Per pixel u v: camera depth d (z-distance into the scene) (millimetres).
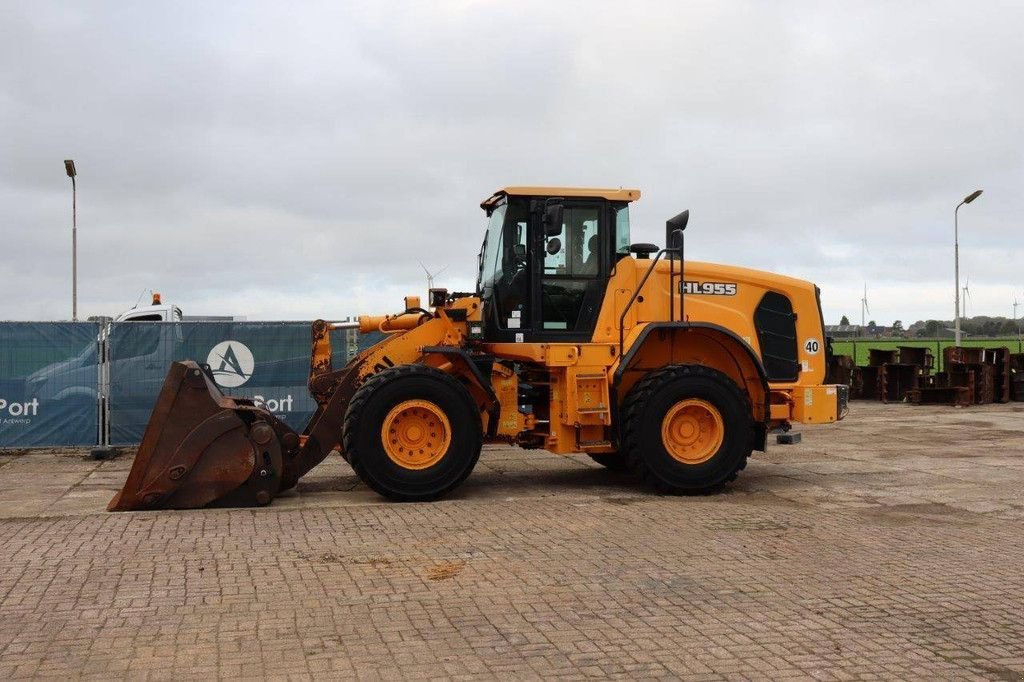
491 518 7781
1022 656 4555
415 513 7992
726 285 9945
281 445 8844
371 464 8523
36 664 4336
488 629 4879
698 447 9211
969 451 12758
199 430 8195
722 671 4312
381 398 8555
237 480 8258
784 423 10180
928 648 4652
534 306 9406
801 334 10195
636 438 9016
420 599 5398
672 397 9047
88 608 5172
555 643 4672
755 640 4742
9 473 10742
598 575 5934
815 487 9648
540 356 9203
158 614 5082
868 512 8227
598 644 4664
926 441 13984
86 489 9516
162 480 8094
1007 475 10523
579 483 10047
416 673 4258
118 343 12273
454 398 8734
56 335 12133
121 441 12250
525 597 5449
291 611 5156
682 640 4727
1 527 7289
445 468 8703
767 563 6289
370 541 6859
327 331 10062
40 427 12086
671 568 6125
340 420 8945
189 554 6406
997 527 7582
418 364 8938
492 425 9359
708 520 7766
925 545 6883
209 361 12633
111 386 12234
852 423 16812
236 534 7059
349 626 4910
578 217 9555
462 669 4312
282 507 8289
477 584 5707
